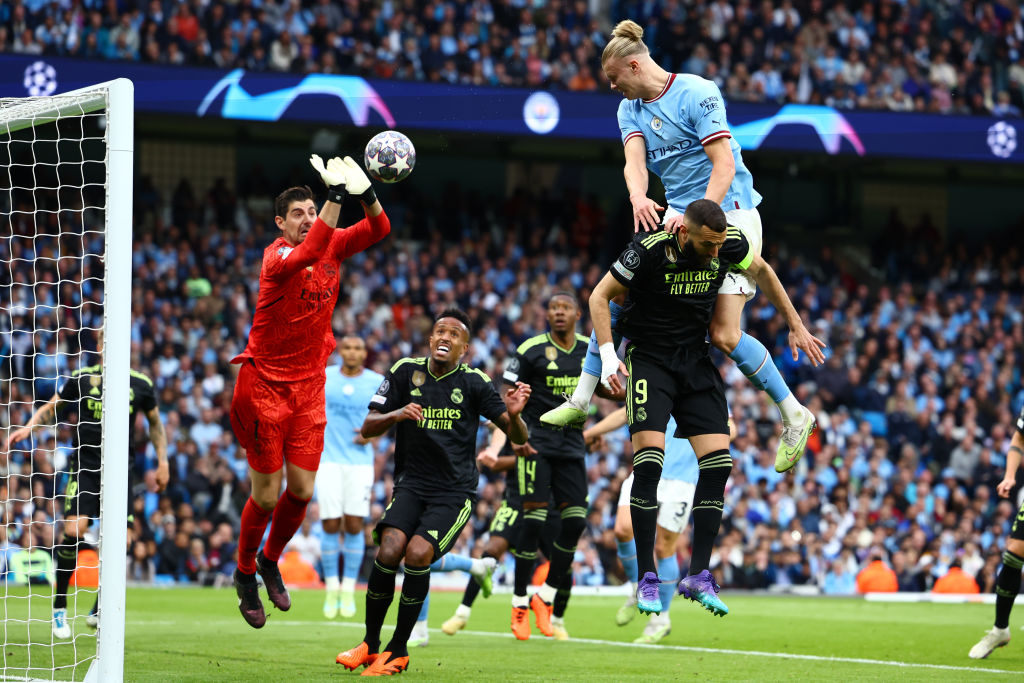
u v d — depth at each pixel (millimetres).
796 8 28688
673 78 7523
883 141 26391
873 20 28953
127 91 6809
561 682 7246
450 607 15039
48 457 18734
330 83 23562
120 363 6645
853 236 32281
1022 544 9242
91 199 25047
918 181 32656
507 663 8414
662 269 7105
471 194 29531
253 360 8133
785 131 25969
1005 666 8680
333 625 11836
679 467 10664
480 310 25812
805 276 29438
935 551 21766
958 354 27859
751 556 20625
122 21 23094
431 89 24297
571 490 10711
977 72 28984
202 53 23625
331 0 25531
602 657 8945
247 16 24531
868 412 25875
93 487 11172
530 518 10594
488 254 28109
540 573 17297
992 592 21172
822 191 32469
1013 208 33156
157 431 11297
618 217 30375
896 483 22781
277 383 8156
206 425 21078
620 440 22016
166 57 23359
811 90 28047
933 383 26188
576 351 10734
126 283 6711
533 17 27297
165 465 11297
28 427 10219
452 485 7902
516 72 26562
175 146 27922
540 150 30438
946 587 20406
